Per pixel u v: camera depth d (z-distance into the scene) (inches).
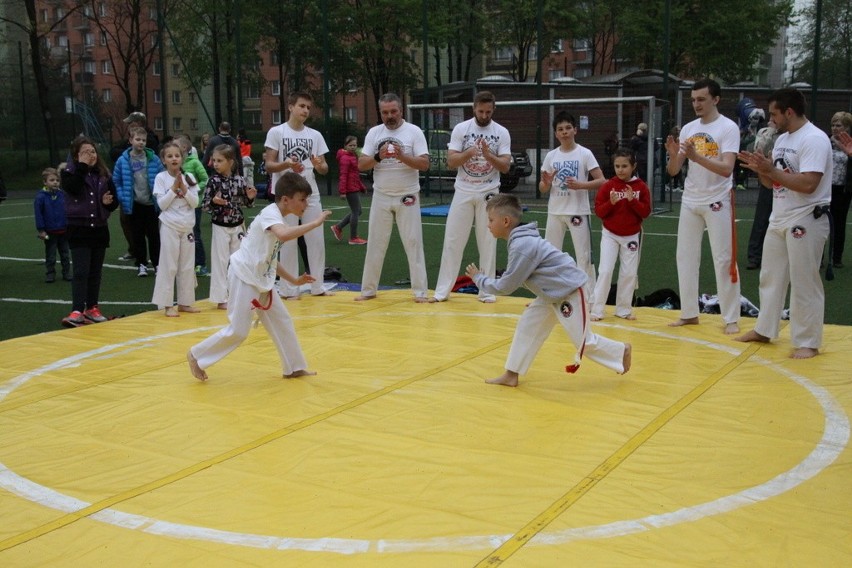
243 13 1228.5
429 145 943.0
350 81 1364.4
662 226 639.8
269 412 214.4
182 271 344.2
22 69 1320.1
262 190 973.2
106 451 188.5
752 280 414.9
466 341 289.3
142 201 431.5
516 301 364.8
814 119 714.8
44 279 459.5
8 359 271.4
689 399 222.2
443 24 1307.8
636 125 917.2
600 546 139.3
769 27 1286.9
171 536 145.7
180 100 1696.6
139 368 259.8
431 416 209.9
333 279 427.8
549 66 1777.8
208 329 315.6
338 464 178.4
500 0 1433.3
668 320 321.1
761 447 186.9
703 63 1272.1
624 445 188.4
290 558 136.9
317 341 290.5
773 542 140.6
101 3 1600.6
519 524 148.4
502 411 213.5
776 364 256.2
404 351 275.7
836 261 440.1
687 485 165.6
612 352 233.1
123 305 386.0
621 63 1499.8
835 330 297.9
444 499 159.8
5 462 182.7
